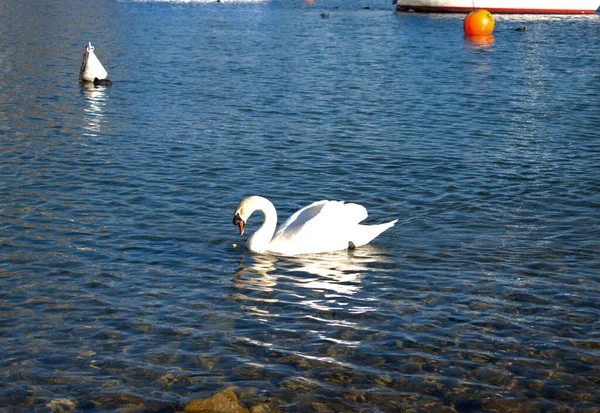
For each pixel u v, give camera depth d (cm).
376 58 3428
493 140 1894
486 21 4481
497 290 991
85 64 2603
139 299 948
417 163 1648
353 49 3728
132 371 776
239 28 4634
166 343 836
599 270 1059
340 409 719
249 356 812
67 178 1479
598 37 4475
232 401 709
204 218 1270
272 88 2602
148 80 2717
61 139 1811
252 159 1662
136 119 2067
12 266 1043
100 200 1346
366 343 845
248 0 7019
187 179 1495
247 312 917
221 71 2952
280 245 1123
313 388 753
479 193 1429
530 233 1210
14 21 4675
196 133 1911
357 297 966
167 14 5484
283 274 1039
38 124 1972
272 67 3078
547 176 1548
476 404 733
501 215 1301
